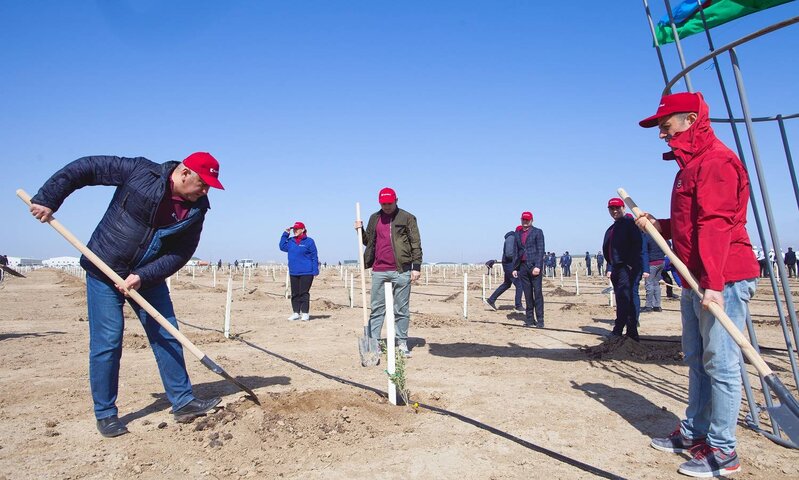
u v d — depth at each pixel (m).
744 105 4.03
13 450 4.06
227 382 6.12
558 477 3.52
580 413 4.85
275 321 12.30
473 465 3.71
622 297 8.45
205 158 4.38
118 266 4.39
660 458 3.82
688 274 3.52
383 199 7.56
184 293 22.62
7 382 6.23
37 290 26.94
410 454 3.89
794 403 2.92
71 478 3.56
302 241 12.40
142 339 9.05
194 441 4.16
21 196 4.12
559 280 33.62
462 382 6.05
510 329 10.55
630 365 6.94
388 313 5.07
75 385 6.07
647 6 4.92
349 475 3.56
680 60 4.51
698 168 3.49
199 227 4.67
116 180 4.42
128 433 4.39
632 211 3.83
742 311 3.51
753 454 3.86
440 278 38.75
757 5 4.84
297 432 4.22
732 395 3.46
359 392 5.54
